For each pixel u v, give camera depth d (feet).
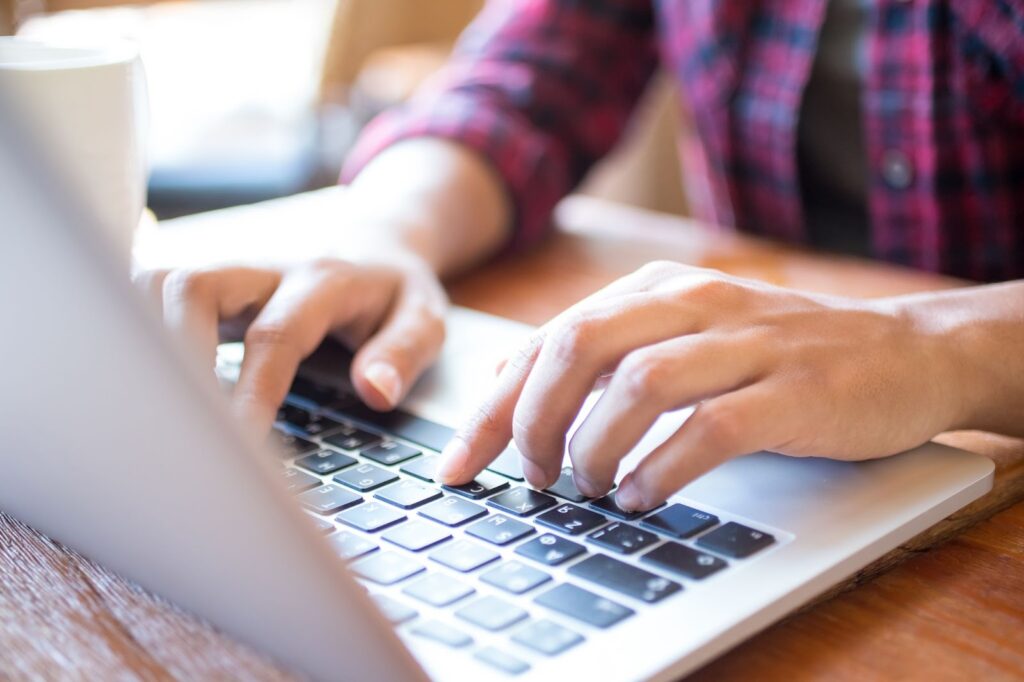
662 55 3.38
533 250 2.72
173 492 0.96
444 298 2.09
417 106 3.02
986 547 1.36
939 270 2.93
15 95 0.83
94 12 4.69
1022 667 1.09
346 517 1.28
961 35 2.65
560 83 3.04
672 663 1.01
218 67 6.16
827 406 1.34
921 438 1.46
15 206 0.86
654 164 5.99
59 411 1.01
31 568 1.19
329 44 5.36
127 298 0.85
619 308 1.36
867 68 2.83
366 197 2.54
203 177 4.60
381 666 0.91
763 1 3.06
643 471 1.27
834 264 2.56
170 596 1.11
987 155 2.73
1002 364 1.56
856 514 1.29
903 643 1.14
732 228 3.37
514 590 1.11
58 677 0.98
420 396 1.71
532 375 1.34
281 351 1.61
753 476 1.39
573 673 0.98
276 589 0.94
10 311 0.96
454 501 1.33
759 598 1.10
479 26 3.34
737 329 1.38
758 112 3.10
